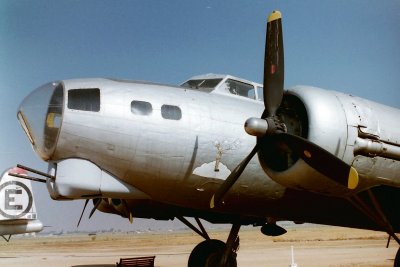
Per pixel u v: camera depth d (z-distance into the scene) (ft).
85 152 25.77
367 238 196.44
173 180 27.25
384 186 28.71
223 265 33.35
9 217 99.14
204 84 31.89
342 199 29.37
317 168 22.72
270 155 25.26
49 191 26.40
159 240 277.44
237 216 33.81
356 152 23.95
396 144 24.94
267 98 24.88
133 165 26.35
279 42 25.30
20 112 27.14
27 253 130.11
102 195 26.23
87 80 27.27
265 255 94.38
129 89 27.27
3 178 100.63
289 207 30.27
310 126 23.47
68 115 25.55
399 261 36.96
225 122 28.48
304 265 66.33
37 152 27.02
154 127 26.63
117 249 151.23
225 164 27.94
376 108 25.76
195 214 33.12
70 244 231.09
